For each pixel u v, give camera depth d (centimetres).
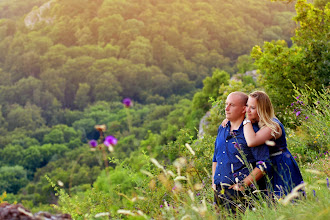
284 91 1038
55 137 11112
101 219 243
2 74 15288
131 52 15612
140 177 448
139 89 14262
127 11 18238
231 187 290
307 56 1041
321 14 1072
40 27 18150
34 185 7312
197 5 18812
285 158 288
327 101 570
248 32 17312
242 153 284
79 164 6631
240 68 4188
